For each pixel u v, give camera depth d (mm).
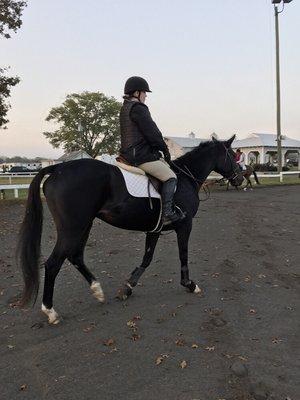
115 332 4555
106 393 3453
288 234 9609
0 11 16781
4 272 6820
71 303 5434
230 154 6359
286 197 16984
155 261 7332
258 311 5137
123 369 3809
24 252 4672
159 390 3482
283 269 6922
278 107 26016
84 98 69188
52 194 4645
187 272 5707
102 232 9984
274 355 4055
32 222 4703
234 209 13406
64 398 3396
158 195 5141
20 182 30422
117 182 4887
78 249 5258
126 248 8352
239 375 3672
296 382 3602
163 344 4258
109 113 70375
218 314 5016
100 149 70875
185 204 5559
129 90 5145
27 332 4609
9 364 3932
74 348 4211
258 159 48625
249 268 6938
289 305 5355
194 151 6023
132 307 5262
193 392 3445
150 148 5129
